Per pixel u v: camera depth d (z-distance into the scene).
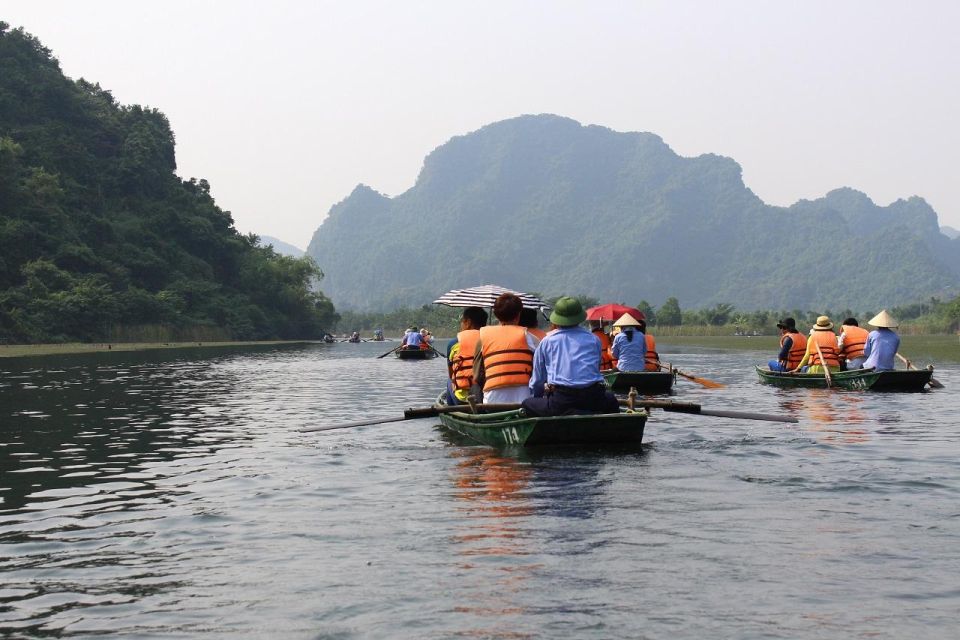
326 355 43.28
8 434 10.08
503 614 3.58
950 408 12.48
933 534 4.84
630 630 3.39
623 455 7.80
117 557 4.59
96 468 7.54
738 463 7.33
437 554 4.50
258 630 3.47
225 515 5.56
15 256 66.50
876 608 3.63
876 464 7.25
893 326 15.97
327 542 4.80
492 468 7.20
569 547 4.59
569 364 8.34
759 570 4.16
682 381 20.27
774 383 18.19
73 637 3.45
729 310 125.56
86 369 25.94
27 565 4.45
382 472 7.12
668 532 4.90
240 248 98.19
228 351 49.19
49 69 92.12
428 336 41.22
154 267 80.50
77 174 84.06
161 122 104.25
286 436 9.75
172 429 10.58
